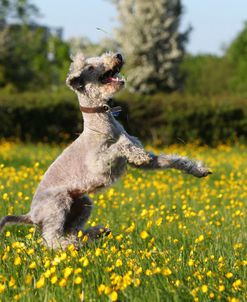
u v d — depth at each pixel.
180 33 40.09
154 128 25.20
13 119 24.72
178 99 25.53
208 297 5.56
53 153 19.61
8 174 12.95
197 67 64.75
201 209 10.53
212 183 14.67
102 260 6.58
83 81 7.77
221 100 25.97
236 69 62.41
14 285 5.88
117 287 5.48
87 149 7.84
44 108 24.75
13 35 44.78
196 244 7.64
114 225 9.30
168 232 8.60
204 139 25.52
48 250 7.30
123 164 7.84
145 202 11.38
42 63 48.69
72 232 8.08
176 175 15.46
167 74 39.97
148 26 39.59
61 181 7.92
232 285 5.86
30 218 8.00
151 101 25.22
